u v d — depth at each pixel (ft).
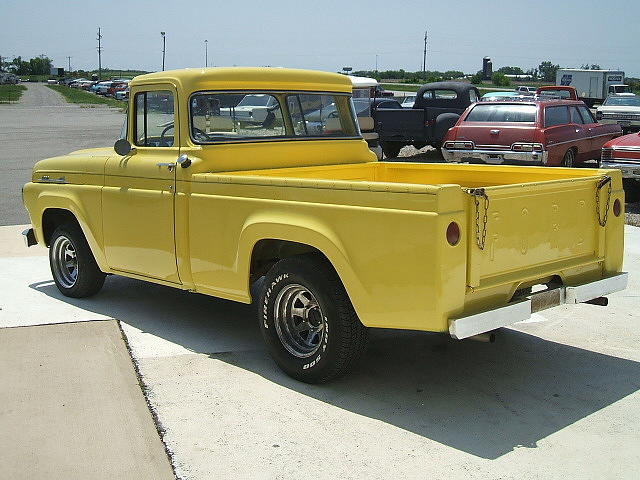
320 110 20.44
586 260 16.25
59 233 21.80
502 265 14.11
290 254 17.02
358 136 21.61
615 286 16.52
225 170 18.01
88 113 154.92
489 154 46.83
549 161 45.83
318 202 14.65
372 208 13.70
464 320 13.12
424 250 12.99
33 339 18.24
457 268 13.15
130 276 19.76
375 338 18.76
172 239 17.99
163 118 18.34
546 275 15.07
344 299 14.67
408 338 18.74
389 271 13.52
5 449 12.76
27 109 175.11
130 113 19.24
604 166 38.93
